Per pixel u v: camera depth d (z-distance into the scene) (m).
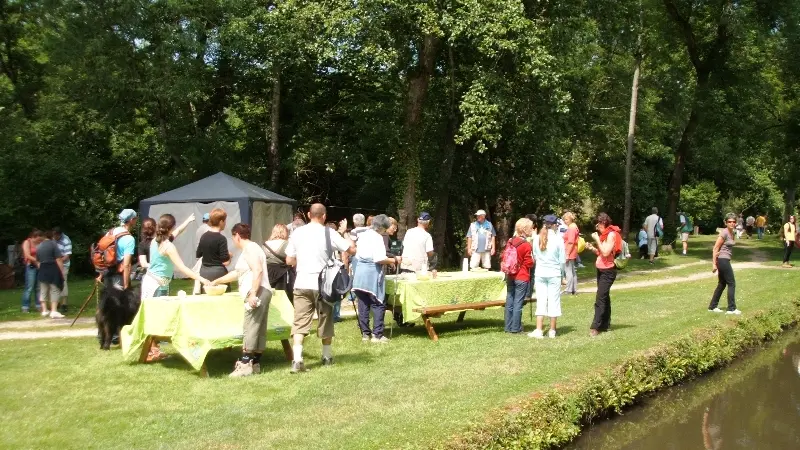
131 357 9.00
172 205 19.80
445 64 23.08
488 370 7.93
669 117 36.00
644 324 11.48
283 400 6.82
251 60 25.53
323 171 29.97
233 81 27.64
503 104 19.64
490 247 17.19
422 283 10.46
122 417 6.33
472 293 11.12
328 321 8.47
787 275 19.78
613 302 14.78
